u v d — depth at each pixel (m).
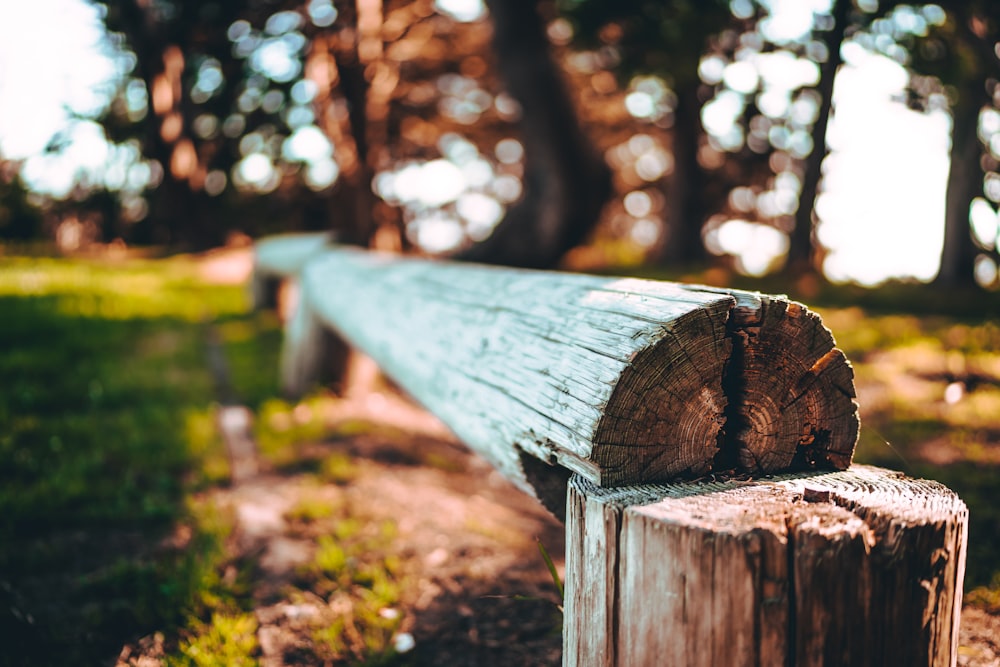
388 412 5.31
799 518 1.17
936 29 5.05
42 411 4.45
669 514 1.19
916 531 1.16
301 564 2.71
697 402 1.38
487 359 1.94
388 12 12.60
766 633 1.12
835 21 5.50
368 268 4.33
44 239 21.77
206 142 19.92
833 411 1.46
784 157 18.91
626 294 1.65
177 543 2.88
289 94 15.78
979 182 9.94
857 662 1.15
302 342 5.59
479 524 3.11
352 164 12.08
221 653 2.11
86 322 6.93
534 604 2.40
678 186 17.36
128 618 2.28
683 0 8.30
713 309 1.36
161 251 17.73
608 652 1.27
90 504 3.17
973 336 6.62
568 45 10.05
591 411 1.34
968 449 3.66
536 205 9.45
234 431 4.55
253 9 14.76
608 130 20.89
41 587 2.48
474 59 17.34
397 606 2.42
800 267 11.58
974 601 2.19
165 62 16.88
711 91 15.81
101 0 16.36
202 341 7.58
